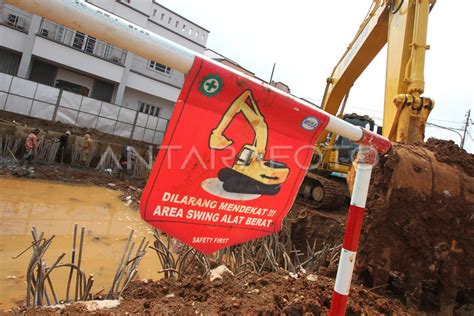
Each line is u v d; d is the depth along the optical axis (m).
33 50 17.52
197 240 1.58
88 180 12.29
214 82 1.38
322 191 9.86
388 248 3.40
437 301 3.59
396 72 5.23
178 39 25.02
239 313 2.59
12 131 12.98
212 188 1.53
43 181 10.88
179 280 3.85
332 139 9.77
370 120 10.52
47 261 5.57
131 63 21.67
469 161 3.78
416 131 4.68
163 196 1.45
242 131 1.51
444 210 3.35
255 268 4.67
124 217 9.02
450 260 3.31
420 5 5.10
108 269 5.72
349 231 1.80
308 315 2.69
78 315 2.52
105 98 21.39
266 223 1.77
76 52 18.95
